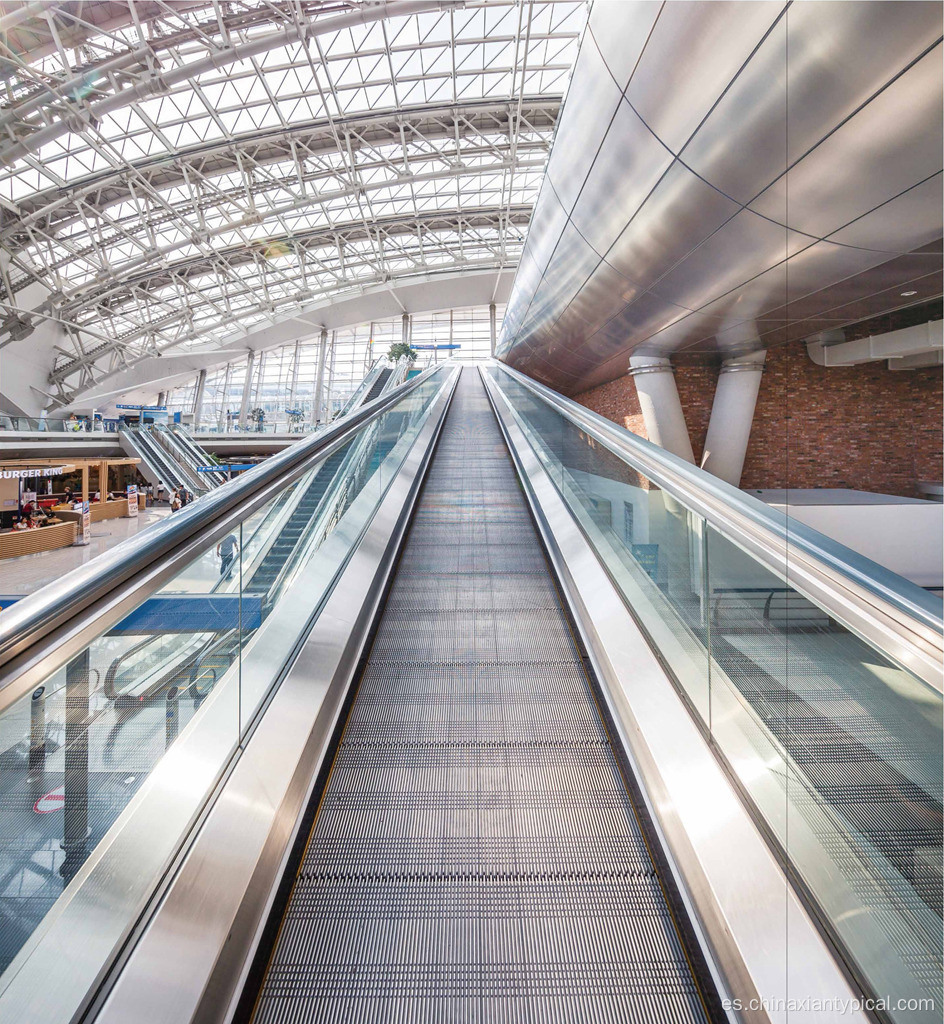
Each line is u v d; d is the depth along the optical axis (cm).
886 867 109
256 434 3170
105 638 112
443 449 728
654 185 434
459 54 1770
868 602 106
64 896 102
